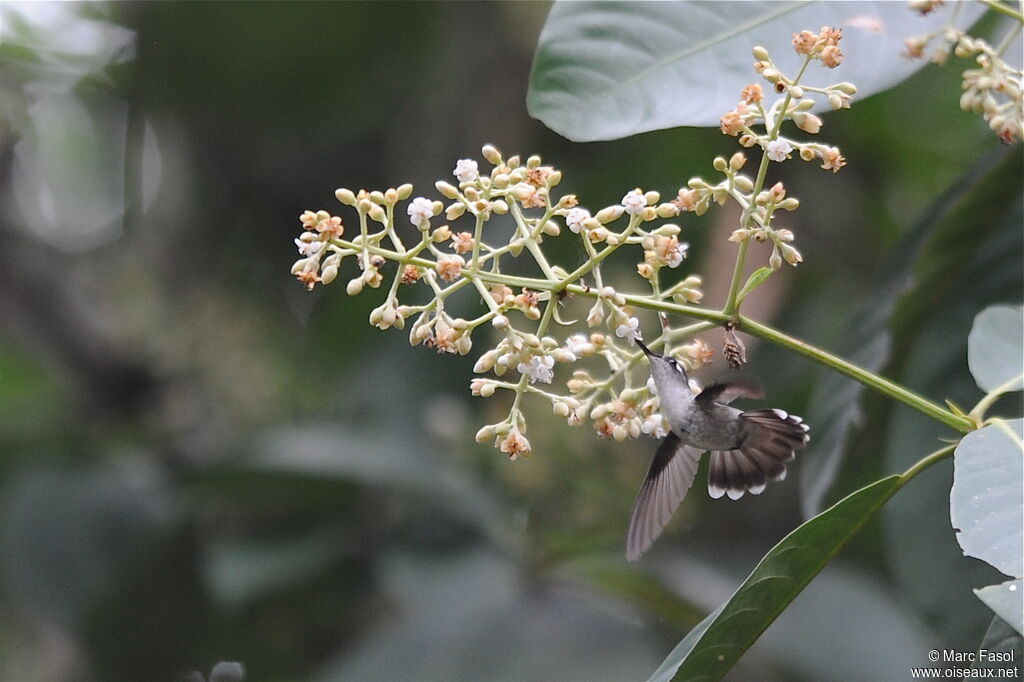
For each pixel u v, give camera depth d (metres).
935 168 10.52
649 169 9.43
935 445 6.63
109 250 12.34
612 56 5.29
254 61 11.38
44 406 11.90
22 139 12.12
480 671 8.37
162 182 12.45
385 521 9.83
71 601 9.68
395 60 11.38
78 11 11.48
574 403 4.43
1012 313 4.98
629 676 8.30
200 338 11.70
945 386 6.73
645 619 8.98
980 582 6.29
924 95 9.88
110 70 11.77
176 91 11.81
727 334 4.36
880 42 5.42
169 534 9.34
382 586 9.48
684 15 5.39
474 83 10.95
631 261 9.09
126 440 10.75
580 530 9.30
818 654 8.12
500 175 4.25
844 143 10.45
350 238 11.77
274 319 12.12
